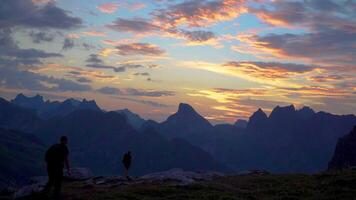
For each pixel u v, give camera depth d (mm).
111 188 28312
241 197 24156
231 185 30141
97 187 28641
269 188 27547
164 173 36844
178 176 34312
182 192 26484
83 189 27625
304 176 33156
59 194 22453
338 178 27828
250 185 29969
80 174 36156
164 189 27047
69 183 31812
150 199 23875
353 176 28016
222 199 23406
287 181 30625
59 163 22391
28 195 24250
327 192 24391
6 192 29953
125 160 34250
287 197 23312
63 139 22594
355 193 23297
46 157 22500
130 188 27953
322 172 34031
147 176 35125
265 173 39812
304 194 24344
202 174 37531
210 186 28516
